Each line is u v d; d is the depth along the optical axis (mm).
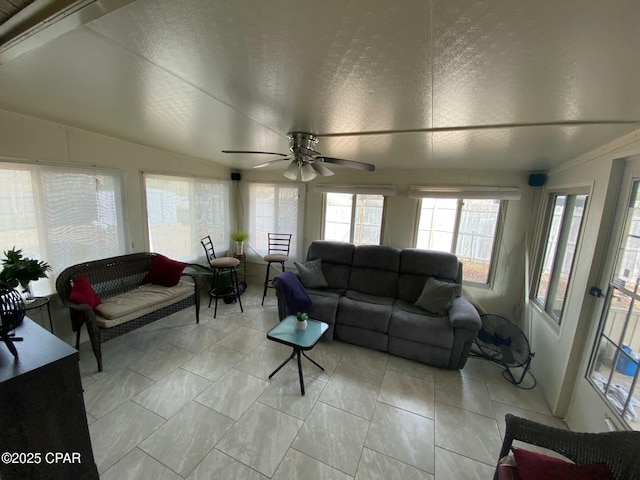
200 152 3436
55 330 2502
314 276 3541
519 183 3180
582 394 1855
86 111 1965
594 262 1824
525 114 1399
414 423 1959
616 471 1069
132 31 922
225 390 2201
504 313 3373
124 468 1536
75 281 2418
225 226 4559
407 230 3768
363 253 3604
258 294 4434
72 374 1090
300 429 1854
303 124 1869
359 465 1619
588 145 1855
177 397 2102
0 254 2125
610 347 1654
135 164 3064
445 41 850
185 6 768
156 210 3369
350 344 3004
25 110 2004
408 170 3668
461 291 3184
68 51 1087
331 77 1162
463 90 1177
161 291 2939
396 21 774
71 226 2545
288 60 1048
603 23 686
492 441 1836
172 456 1618
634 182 1585
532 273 3090
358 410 2057
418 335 2650
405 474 1579
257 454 1654
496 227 3357
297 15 776
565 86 1066
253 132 2240
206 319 3467
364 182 3924
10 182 2143
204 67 1160
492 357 2631
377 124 1757
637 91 1041
